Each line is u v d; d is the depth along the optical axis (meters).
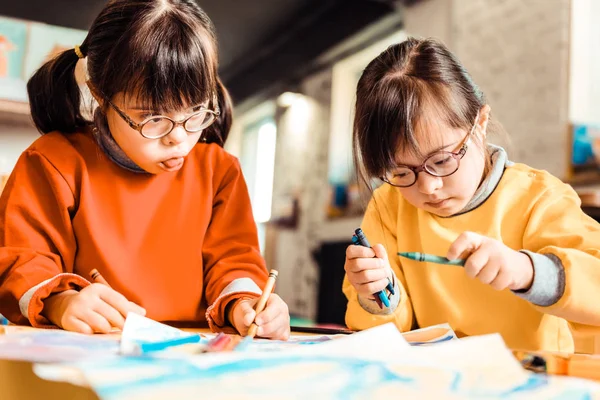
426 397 0.35
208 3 4.31
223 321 0.83
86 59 0.89
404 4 3.95
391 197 1.06
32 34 1.53
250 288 0.89
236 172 1.08
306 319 4.95
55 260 0.88
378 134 0.82
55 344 0.52
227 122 1.10
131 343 0.54
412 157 0.81
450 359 0.45
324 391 0.35
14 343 0.51
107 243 0.94
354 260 0.81
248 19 4.57
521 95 3.06
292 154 5.46
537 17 3.01
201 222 1.02
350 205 4.52
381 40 4.50
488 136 0.95
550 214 0.89
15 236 0.88
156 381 0.35
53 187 0.93
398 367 0.41
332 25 4.52
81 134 1.01
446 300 0.94
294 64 5.18
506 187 0.93
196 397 0.32
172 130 0.82
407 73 0.85
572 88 2.82
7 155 1.49
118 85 0.80
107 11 0.88
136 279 0.94
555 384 0.39
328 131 4.94
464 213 0.94
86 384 0.35
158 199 1.00
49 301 0.77
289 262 5.29
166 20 0.83
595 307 0.71
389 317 0.90
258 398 0.33
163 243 0.98
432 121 0.80
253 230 1.04
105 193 0.96
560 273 0.71
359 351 0.47
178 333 0.63
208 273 1.00
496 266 0.67
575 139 2.74
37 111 1.00
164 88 0.79
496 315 0.91
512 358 0.44
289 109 5.58
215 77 0.89
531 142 2.98
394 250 1.02
